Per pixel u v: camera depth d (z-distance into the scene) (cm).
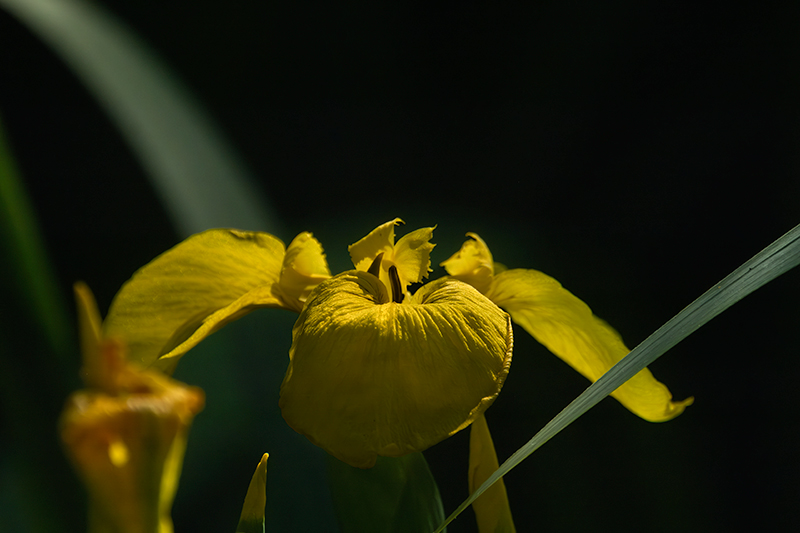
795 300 89
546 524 76
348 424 42
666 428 84
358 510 45
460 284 45
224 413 70
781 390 85
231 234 47
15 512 44
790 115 89
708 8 89
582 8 91
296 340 43
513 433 82
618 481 79
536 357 86
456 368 43
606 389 39
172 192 56
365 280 45
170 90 63
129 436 23
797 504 77
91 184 80
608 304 90
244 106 91
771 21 88
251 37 89
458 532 77
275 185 91
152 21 84
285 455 71
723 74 91
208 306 46
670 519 76
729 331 90
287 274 46
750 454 81
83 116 78
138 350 46
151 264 46
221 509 68
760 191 91
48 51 74
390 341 43
